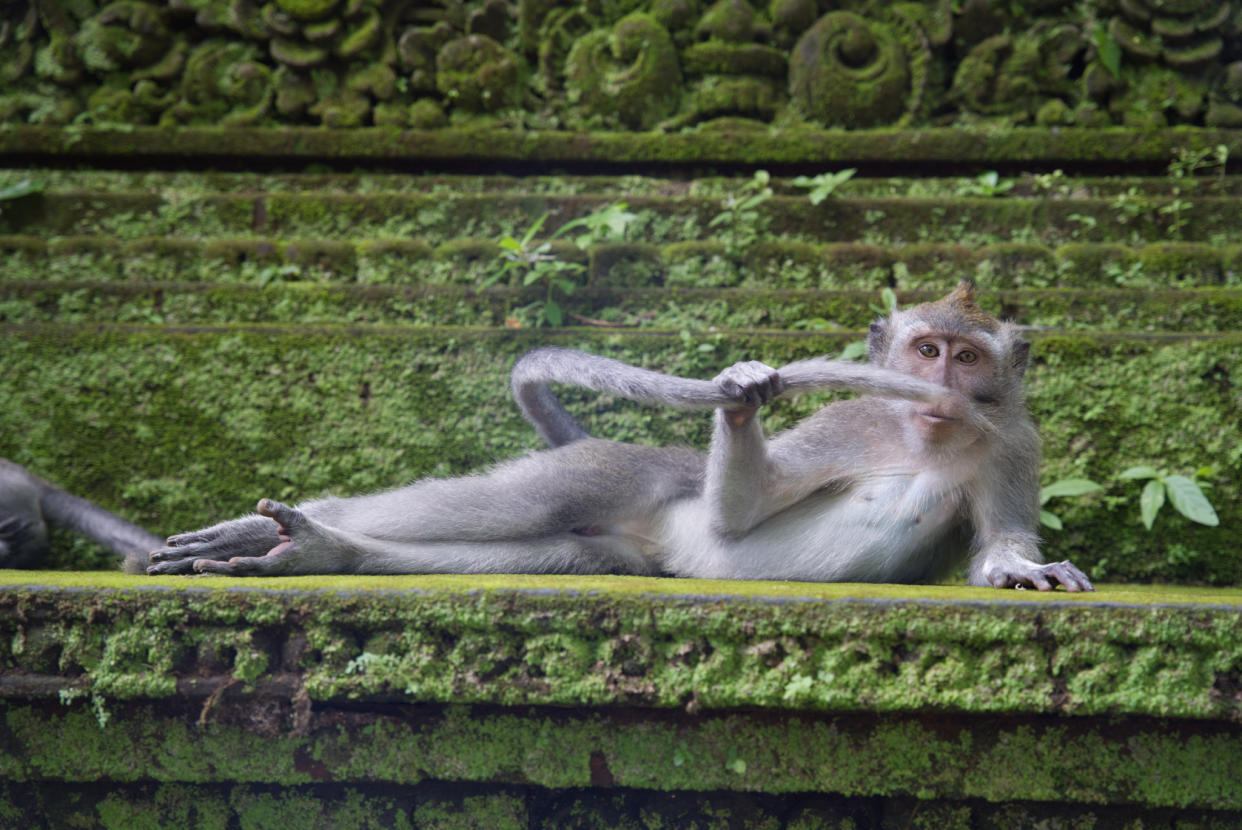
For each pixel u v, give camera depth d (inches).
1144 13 488.7
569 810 234.4
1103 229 457.4
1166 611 212.7
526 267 440.1
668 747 224.2
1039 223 458.9
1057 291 421.7
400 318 426.9
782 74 499.2
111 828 231.5
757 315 422.9
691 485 323.0
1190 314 412.8
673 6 499.5
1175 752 219.0
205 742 225.1
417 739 225.5
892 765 222.4
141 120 497.0
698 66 499.8
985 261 438.9
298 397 400.2
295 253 445.4
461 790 234.1
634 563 316.8
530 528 300.2
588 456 317.4
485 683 218.7
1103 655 212.2
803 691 214.7
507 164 492.7
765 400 267.1
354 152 489.7
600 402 399.2
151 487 395.2
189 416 398.3
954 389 300.0
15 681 220.8
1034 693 212.5
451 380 401.7
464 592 219.5
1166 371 390.3
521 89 502.3
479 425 399.2
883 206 462.3
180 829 232.4
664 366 402.0
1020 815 227.5
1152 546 383.9
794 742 223.3
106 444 397.1
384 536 292.0
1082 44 495.8
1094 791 219.6
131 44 499.8
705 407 271.4
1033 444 314.8
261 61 503.2
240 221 466.9
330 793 233.6
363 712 225.6
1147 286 433.1
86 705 225.0
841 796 232.7
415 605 218.8
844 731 223.3
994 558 293.1
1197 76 491.8
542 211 465.4
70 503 384.2
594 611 218.4
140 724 225.1
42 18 498.3
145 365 399.9
